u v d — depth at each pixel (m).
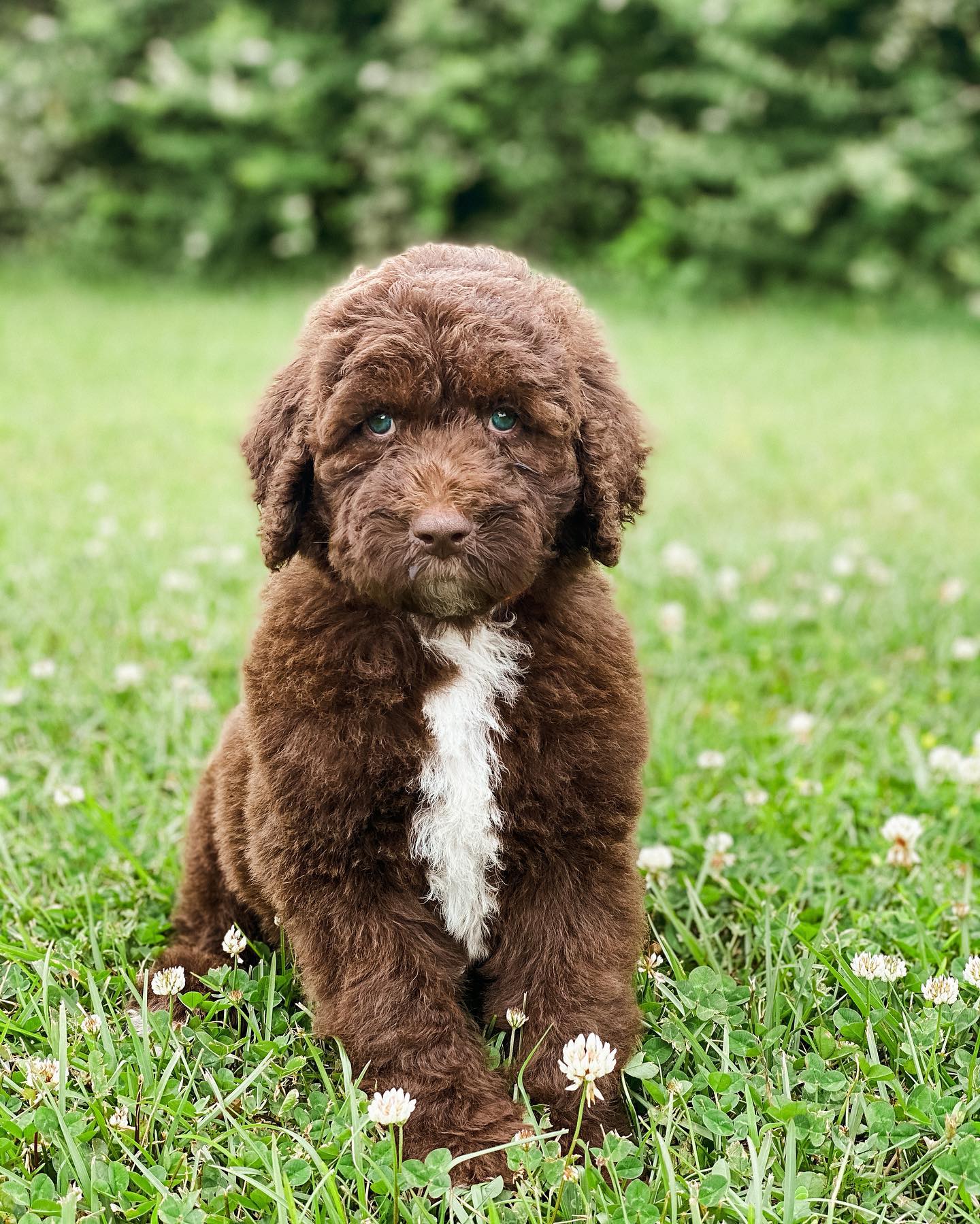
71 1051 0.88
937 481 2.29
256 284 4.66
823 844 1.10
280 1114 0.85
